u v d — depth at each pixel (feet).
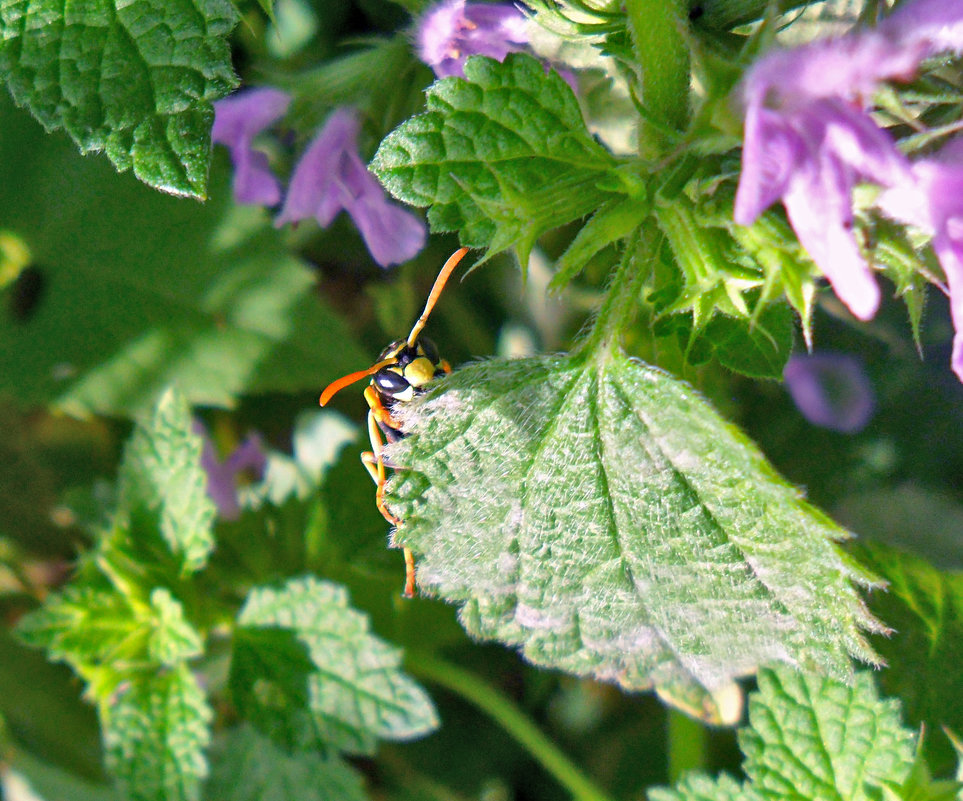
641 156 0.48
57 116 0.48
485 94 0.47
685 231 0.45
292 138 0.58
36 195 0.63
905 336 0.63
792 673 0.52
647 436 0.47
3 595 0.67
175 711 0.58
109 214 0.63
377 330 0.66
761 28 0.44
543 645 0.50
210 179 0.62
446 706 0.65
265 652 0.58
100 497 0.65
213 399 0.61
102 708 0.58
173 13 0.48
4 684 0.64
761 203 0.43
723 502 0.47
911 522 0.63
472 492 0.48
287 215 0.54
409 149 0.48
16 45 0.48
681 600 0.49
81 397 0.62
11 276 0.63
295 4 0.62
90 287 0.63
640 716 0.65
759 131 0.43
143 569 0.59
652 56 0.47
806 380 0.63
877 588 0.54
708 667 0.50
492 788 0.65
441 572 0.49
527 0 0.49
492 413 0.48
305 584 0.58
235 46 0.62
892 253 0.44
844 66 0.42
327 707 0.57
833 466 0.63
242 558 0.61
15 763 0.64
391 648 0.57
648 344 0.52
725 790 0.52
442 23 0.51
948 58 0.45
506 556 0.49
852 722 0.51
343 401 0.65
